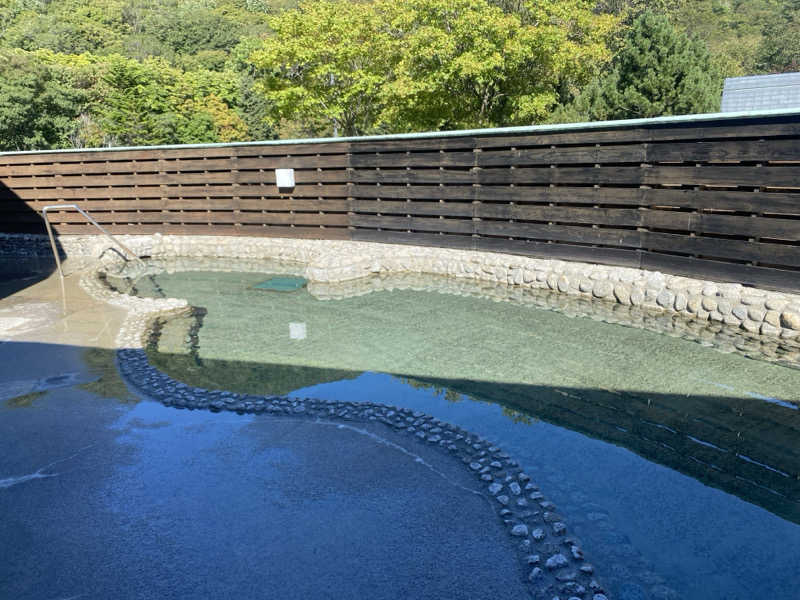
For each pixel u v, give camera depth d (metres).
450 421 5.04
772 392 5.46
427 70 18.12
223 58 65.06
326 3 21.25
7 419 4.76
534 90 18.12
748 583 3.06
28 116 28.72
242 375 6.05
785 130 6.57
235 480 3.85
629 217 8.40
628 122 7.95
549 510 3.61
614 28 21.31
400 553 3.12
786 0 64.19
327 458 4.17
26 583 2.90
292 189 12.30
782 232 6.84
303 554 3.11
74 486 3.76
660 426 4.91
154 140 35.09
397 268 10.74
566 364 6.29
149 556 3.09
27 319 7.75
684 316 7.66
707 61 17.72
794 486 4.01
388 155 10.91
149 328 7.59
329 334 7.46
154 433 4.54
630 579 3.06
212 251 13.08
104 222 14.22
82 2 76.50
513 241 9.88
